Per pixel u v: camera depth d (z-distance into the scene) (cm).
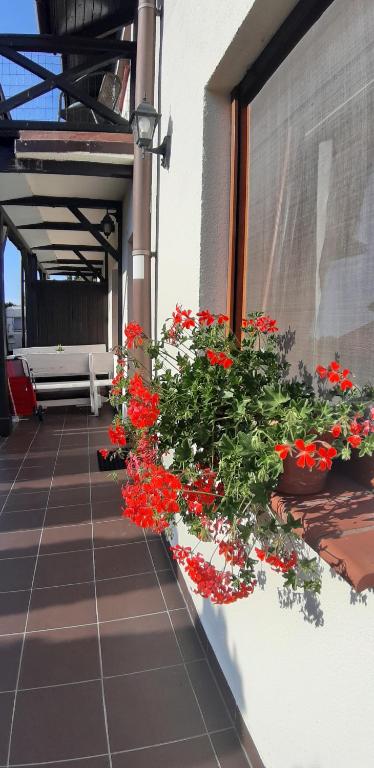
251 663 173
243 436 112
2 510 381
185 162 247
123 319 613
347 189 135
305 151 157
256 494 107
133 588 278
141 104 293
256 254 198
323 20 145
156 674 216
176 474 131
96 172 461
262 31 171
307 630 132
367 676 105
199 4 216
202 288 222
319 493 117
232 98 213
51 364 732
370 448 101
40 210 666
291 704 143
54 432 630
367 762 105
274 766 157
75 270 1359
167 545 326
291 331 168
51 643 234
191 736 186
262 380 150
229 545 136
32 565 302
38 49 431
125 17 460
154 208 347
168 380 155
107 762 176
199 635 238
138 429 149
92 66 443
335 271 141
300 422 106
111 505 390
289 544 138
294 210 165
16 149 429
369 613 104
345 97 135
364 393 123
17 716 194
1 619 251
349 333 135
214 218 220
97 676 214
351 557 88
